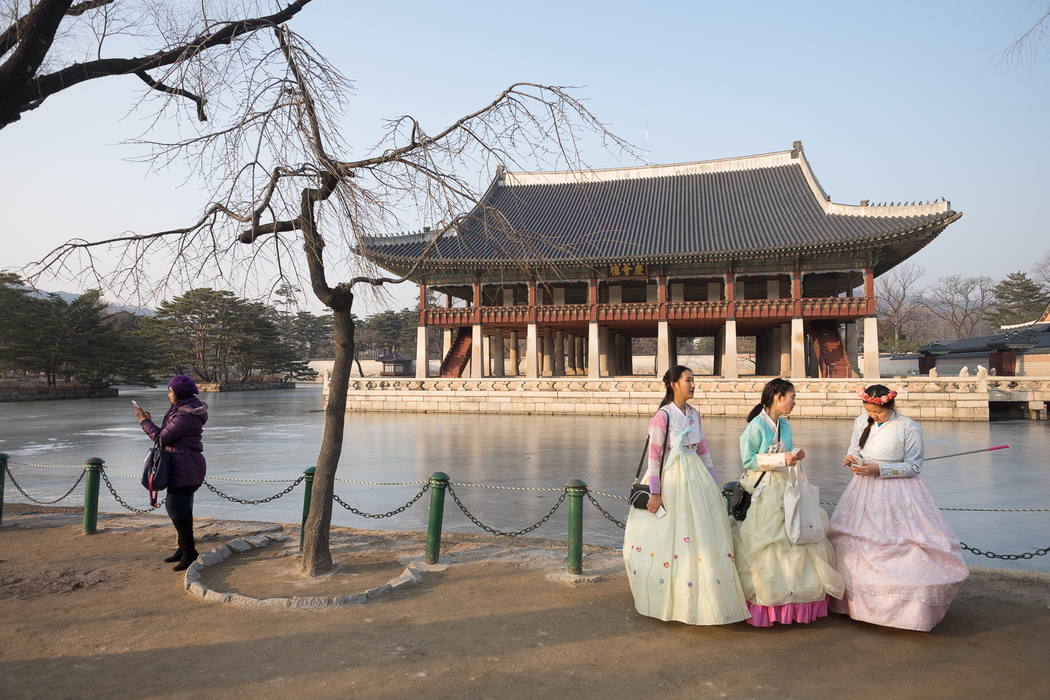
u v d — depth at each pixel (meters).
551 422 31.58
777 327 44.72
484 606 5.51
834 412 32.59
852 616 4.91
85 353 53.66
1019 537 9.55
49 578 6.29
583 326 45.81
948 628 4.91
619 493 12.82
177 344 67.19
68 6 5.15
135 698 3.91
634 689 3.99
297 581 6.14
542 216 41.81
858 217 38.06
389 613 5.33
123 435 24.81
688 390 5.12
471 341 43.47
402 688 4.02
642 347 95.88
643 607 5.03
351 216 5.74
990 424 29.61
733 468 16.08
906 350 68.69
